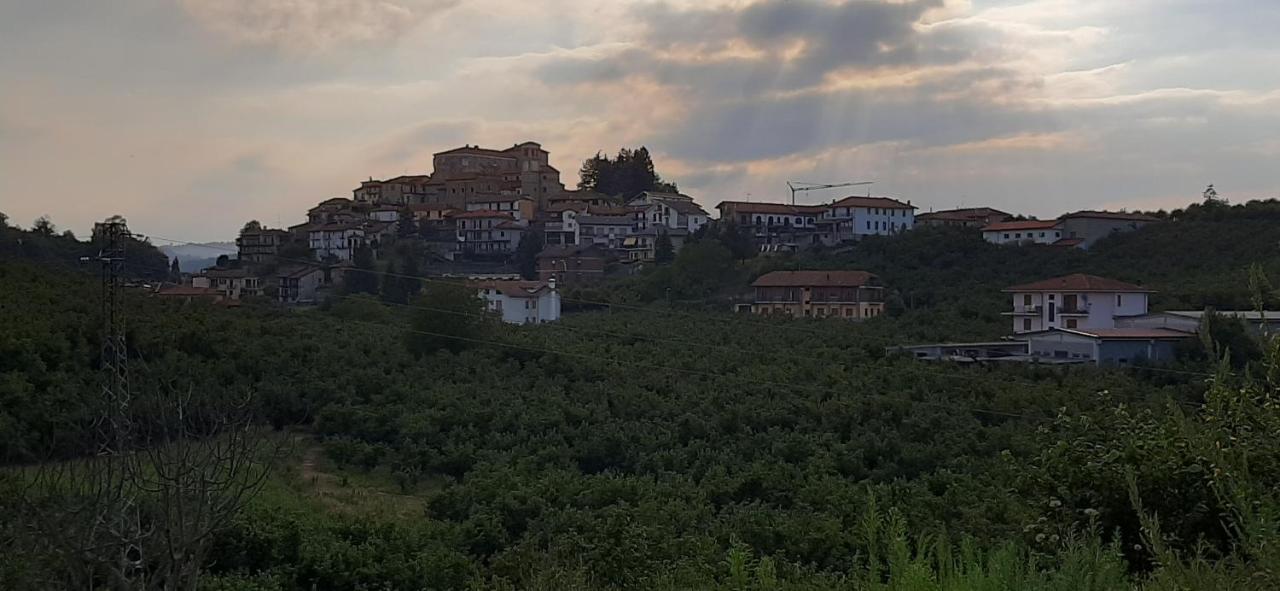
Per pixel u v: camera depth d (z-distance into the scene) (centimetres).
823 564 2184
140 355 3203
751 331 6244
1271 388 967
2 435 2295
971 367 4819
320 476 3303
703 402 4019
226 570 1984
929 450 3338
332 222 11331
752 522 2383
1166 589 703
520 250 10562
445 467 3378
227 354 3934
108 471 938
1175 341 4922
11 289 4081
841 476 3138
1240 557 786
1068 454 1062
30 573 893
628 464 3441
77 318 3638
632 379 4553
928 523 2109
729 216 10944
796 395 4231
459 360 4762
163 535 919
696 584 1521
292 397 3700
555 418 3741
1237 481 783
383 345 4875
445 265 10369
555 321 6856
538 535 2312
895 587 741
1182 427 888
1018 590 731
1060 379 4425
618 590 1709
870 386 4316
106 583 946
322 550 2072
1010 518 1742
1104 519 1004
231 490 1344
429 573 2058
